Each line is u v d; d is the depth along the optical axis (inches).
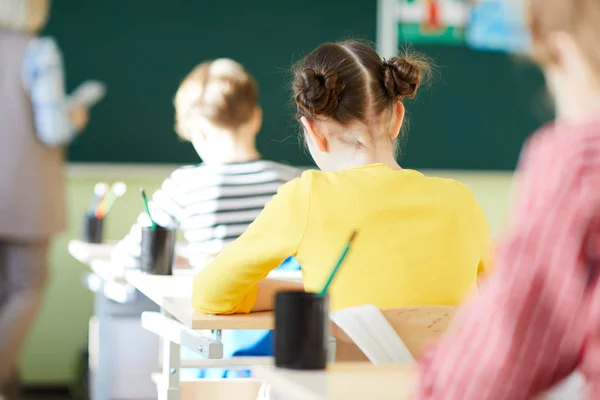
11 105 151.8
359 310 67.6
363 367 56.2
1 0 149.6
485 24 227.3
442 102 226.4
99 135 208.8
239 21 213.8
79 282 211.2
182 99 130.8
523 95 230.1
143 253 105.7
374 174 81.0
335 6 218.1
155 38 210.2
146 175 211.2
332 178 80.4
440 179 83.0
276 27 215.5
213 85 128.5
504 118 229.8
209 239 123.5
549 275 40.2
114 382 152.4
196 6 211.8
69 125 155.3
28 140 153.2
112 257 125.3
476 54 227.3
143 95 210.4
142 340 153.3
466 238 81.0
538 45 42.6
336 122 84.1
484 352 40.7
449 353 42.0
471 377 40.8
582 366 40.8
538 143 42.7
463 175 228.2
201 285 79.8
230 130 128.6
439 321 69.1
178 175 127.2
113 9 208.1
